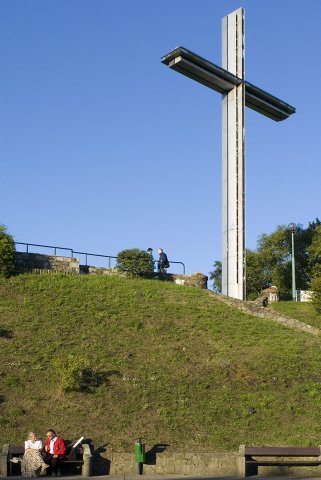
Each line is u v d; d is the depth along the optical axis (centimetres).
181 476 1862
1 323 2730
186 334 2844
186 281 3772
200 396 2339
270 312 3256
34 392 2247
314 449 1947
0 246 3192
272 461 1925
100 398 2256
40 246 3422
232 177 3556
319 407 2316
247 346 2795
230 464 1925
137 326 2853
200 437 2084
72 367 2280
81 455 1941
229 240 3500
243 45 3691
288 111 3859
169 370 2506
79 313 2916
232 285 3434
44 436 2017
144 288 3338
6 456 1856
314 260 5366
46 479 1797
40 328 2725
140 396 2298
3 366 2383
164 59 3412
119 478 1820
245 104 3703
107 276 3472
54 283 3219
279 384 2469
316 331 3122
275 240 5594
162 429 2117
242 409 2266
